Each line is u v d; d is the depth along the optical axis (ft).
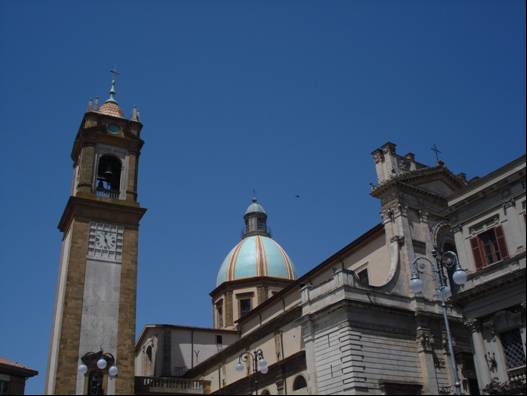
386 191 146.82
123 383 137.80
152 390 154.71
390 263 136.98
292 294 175.42
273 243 247.09
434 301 135.44
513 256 107.55
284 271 234.99
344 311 119.55
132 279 150.41
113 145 166.91
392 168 148.25
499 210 112.98
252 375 147.33
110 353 139.54
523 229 107.76
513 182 111.34
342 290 122.11
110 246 152.05
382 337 122.42
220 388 164.55
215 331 201.05
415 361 125.70
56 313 150.20
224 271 238.68
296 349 143.54
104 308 143.84
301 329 143.02
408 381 121.60
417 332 128.36
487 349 107.86
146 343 198.70
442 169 157.79
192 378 188.65
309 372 123.13
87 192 155.53
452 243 150.61
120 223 156.15
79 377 133.90
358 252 151.43
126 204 158.10
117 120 170.19
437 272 127.34
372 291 126.41
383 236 144.77
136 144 169.37
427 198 150.61
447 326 86.12
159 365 187.52
